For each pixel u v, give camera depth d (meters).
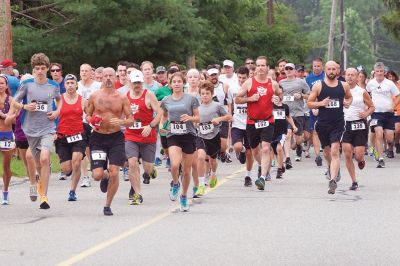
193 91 26.19
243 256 15.69
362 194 25.28
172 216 20.95
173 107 21.84
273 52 87.31
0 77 23.89
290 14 117.00
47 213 21.78
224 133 31.89
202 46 59.06
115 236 17.95
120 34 54.12
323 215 20.94
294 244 16.92
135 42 54.38
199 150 24.80
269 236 17.84
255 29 86.62
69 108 24.44
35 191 23.44
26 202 24.19
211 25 72.19
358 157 27.08
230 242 17.14
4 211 22.22
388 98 36.69
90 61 56.25
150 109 23.94
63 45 54.22
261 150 27.16
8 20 40.72
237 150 28.39
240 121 28.36
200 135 25.34
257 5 84.50
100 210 22.28
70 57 56.41
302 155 40.66
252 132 26.67
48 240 17.56
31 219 20.69
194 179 24.70
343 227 19.05
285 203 23.27
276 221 19.95
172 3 55.66
